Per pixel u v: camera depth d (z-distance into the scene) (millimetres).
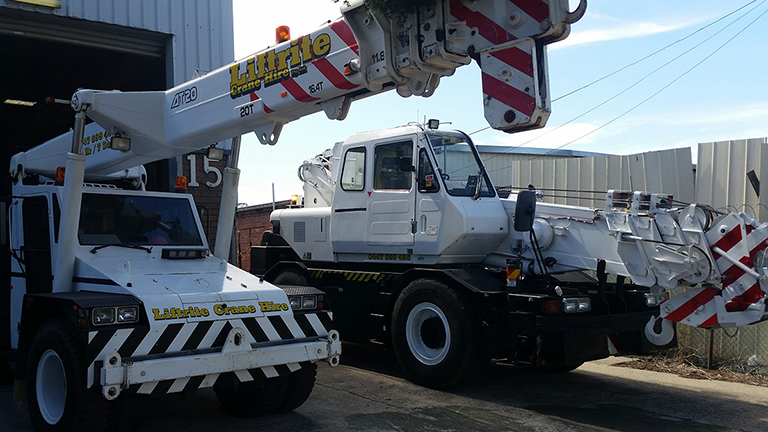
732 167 6824
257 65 4910
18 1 8109
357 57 4336
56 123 13867
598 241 6250
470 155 6977
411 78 4312
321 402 5727
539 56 3732
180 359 4145
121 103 5293
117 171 6473
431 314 6410
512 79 3742
